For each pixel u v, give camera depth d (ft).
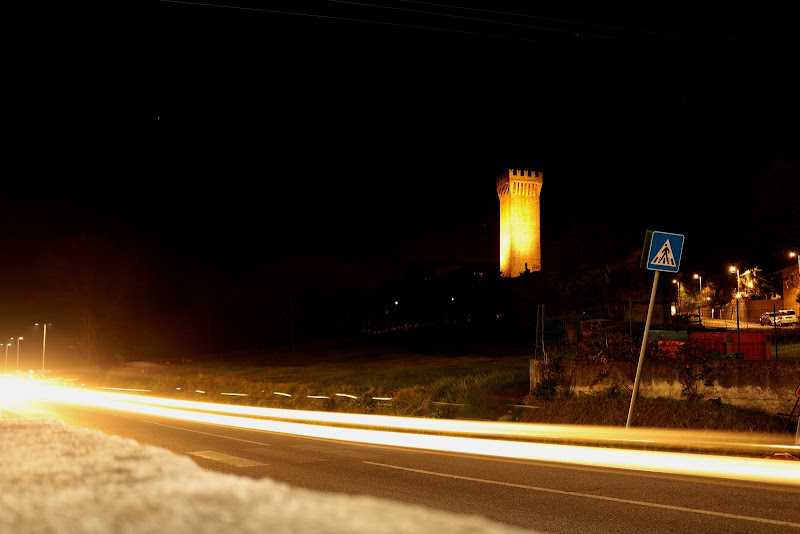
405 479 32.83
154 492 7.47
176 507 6.70
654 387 54.49
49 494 7.47
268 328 311.68
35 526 6.00
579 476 33.42
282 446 47.55
